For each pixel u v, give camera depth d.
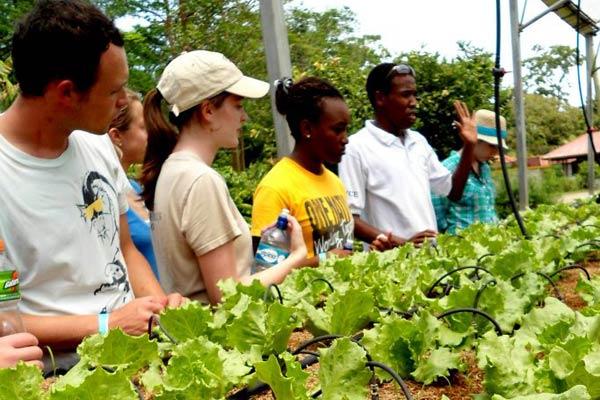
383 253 3.19
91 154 2.52
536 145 57.22
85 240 2.35
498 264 2.49
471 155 4.77
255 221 3.38
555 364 1.29
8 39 13.49
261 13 4.63
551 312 1.73
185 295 2.81
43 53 2.13
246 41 16.03
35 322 2.16
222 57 2.98
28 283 2.24
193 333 1.92
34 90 2.20
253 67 16.03
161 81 2.96
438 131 11.93
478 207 5.20
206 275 2.70
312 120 3.43
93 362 1.61
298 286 2.46
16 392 1.37
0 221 2.17
